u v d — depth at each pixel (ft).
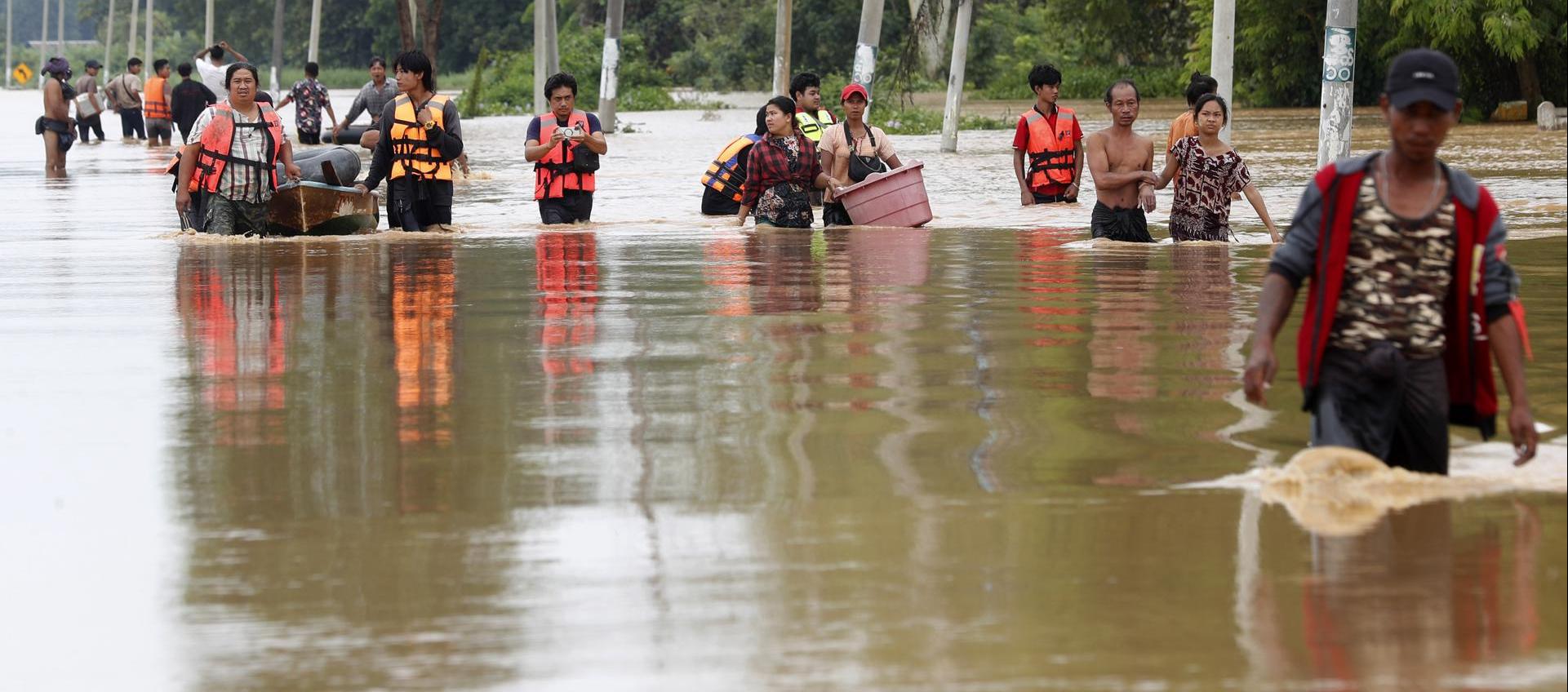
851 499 37.29
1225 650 27.12
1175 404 48.03
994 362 55.98
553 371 55.52
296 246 107.55
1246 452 41.52
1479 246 37.22
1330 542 33.17
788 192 119.24
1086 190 152.66
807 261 93.81
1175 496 37.11
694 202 146.20
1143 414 46.60
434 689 26.11
